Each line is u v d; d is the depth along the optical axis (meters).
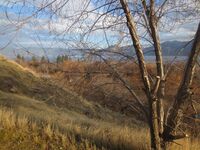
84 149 9.98
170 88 9.88
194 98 9.50
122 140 10.49
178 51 9.79
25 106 22.00
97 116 17.03
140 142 10.45
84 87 9.52
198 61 9.29
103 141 10.47
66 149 9.98
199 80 9.53
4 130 10.34
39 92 25.66
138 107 10.04
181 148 9.70
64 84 9.52
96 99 9.88
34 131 10.73
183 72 9.55
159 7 9.30
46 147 10.12
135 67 9.48
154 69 9.64
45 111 20.42
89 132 11.20
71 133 10.99
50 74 9.43
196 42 9.07
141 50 9.08
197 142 10.10
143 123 14.14
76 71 9.34
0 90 26.17
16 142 10.18
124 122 14.77
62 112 20.23
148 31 9.38
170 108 9.48
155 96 9.16
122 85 9.63
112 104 10.11
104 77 9.50
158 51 9.30
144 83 9.20
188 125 9.73
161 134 9.54
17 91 26.45
